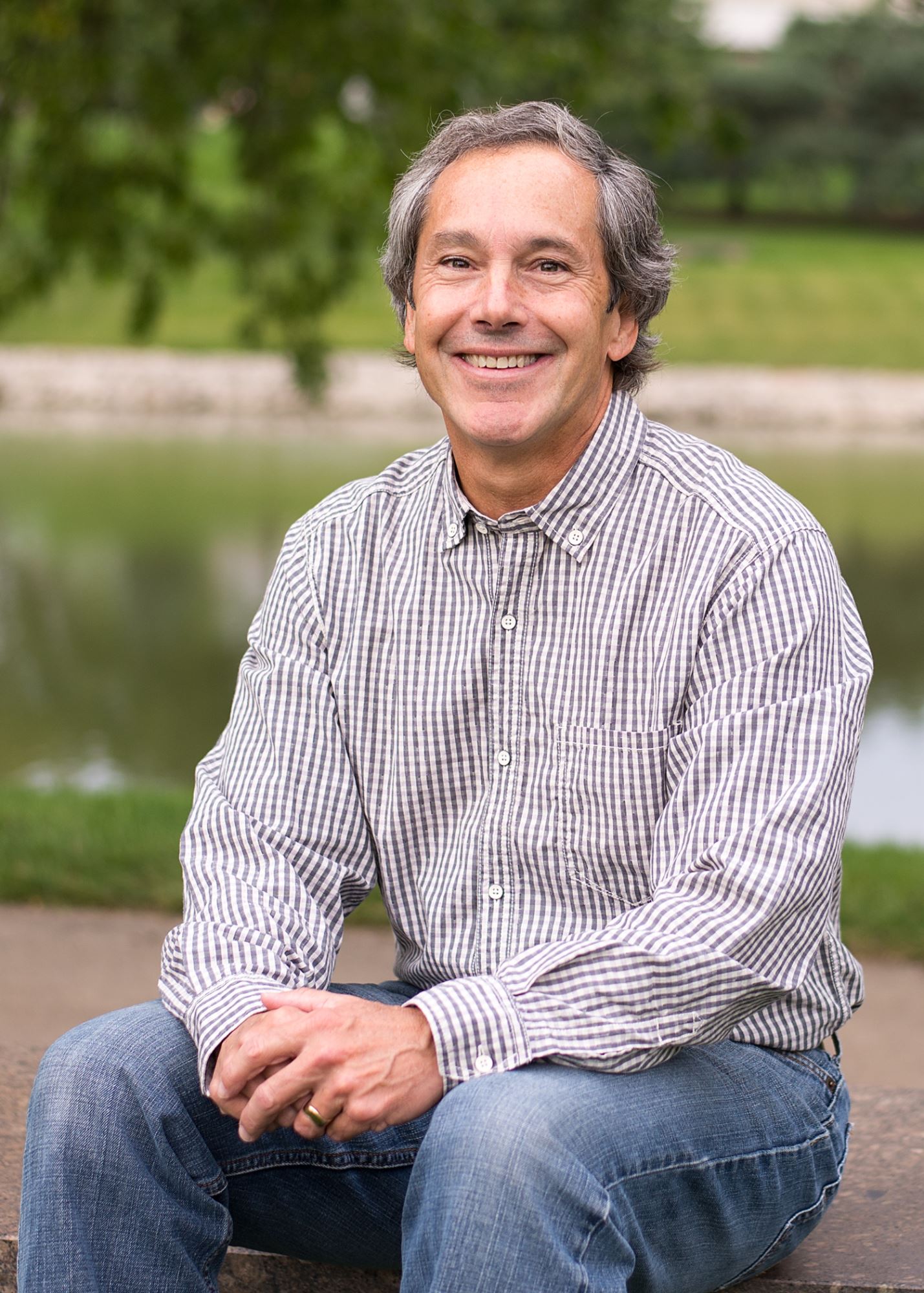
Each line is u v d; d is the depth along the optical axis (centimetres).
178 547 1620
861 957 530
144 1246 199
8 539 1650
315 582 243
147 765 898
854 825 796
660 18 1838
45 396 2938
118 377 3053
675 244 250
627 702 223
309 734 238
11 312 985
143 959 510
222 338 3478
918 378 3391
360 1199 222
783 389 3183
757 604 219
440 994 201
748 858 206
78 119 902
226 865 232
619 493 228
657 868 216
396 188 243
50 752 927
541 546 227
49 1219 195
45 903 566
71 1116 198
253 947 218
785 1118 214
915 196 6147
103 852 598
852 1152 278
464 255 230
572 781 224
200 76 891
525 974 204
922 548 1700
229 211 955
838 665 222
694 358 3475
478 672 229
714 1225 208
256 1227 224
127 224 945
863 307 4144
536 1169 183
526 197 228
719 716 216
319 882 234
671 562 225
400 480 247
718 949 201
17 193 937
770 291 4269
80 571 1500
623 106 920
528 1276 181
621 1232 193
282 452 2388
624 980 201
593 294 230
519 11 916
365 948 524
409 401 2952
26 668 1150
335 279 968
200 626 1290
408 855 235
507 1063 198
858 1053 445
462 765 231
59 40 845
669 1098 202
